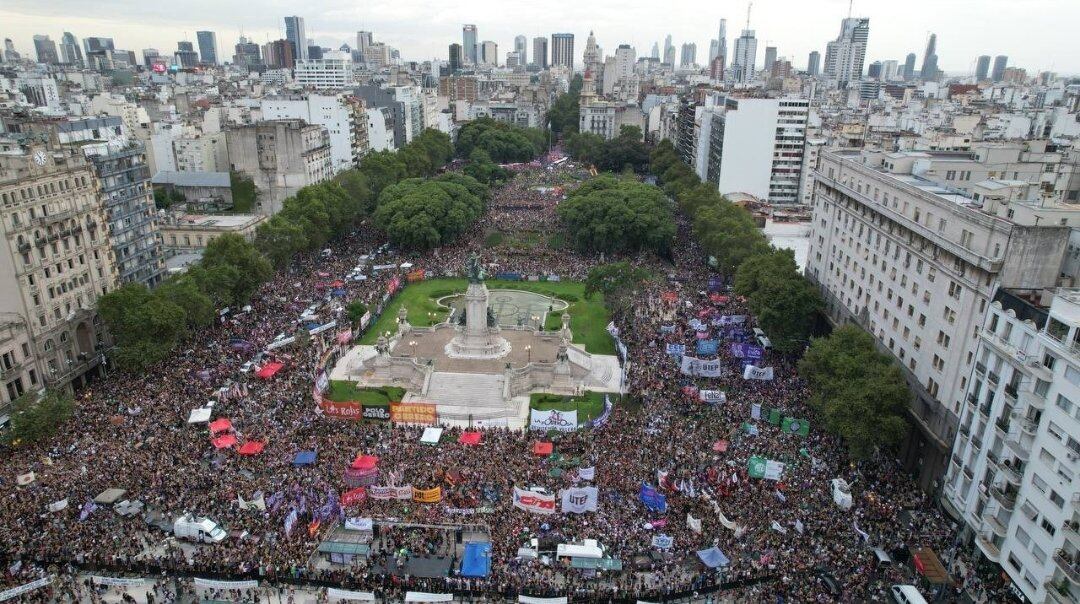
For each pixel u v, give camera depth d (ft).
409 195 652.48
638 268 506.48
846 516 260.01
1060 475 215.72
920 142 550.77
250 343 408.05
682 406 336.08
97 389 373.20
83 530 249.96
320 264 585.63
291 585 235.40
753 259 460.14
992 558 243.40
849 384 300.61
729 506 261.65
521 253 632.79
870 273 376.68
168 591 229.86
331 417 335.47
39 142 387.14
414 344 425.28
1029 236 256.93
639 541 247.09
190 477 277.23
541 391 387.34
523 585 230.27
